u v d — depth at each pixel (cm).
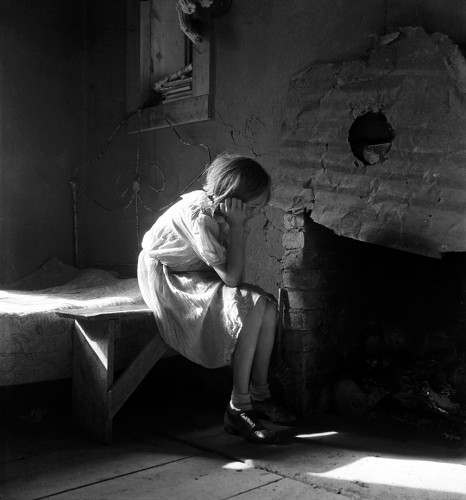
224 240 298
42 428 305
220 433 297
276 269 338
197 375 373
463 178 264
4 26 443
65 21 470
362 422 309
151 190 422
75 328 298
